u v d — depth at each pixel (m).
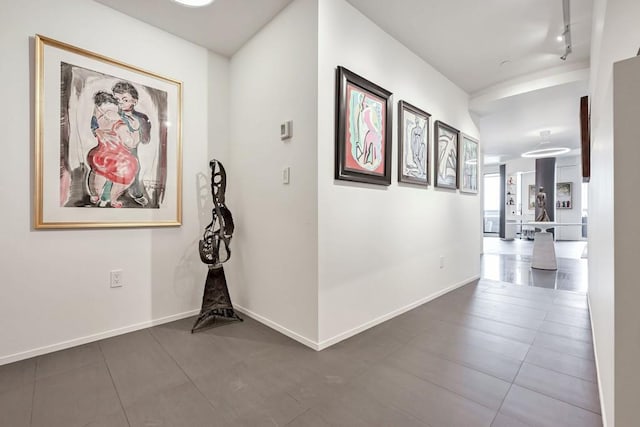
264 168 2.61
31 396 1.58
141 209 2.50
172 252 2.69
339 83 2.23
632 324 0.94
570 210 10.94
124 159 2.41
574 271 4.98
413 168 3.06
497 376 1.79
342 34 2.30
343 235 2.33
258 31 2.67
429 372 1.83
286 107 2.37
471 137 4.25
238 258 2.95
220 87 3.02
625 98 0.95
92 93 2.25
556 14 2.54
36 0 2.03
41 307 2.06
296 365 1.91
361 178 2.42
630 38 1.67
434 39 2.89
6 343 1.94
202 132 2.89
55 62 2.09
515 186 11.10
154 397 1.58
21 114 1.99
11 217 1.96
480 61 3.33
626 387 0.95
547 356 2.03
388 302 2.76
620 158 0.96
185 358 2.00
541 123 5.16
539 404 1.52
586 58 3.27
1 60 1.92
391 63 2.80
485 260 6.25
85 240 2.25
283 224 2.41
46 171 2.07
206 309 2.56
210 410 1.47
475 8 2.46
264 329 2.50
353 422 1.39
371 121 2.52
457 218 3.91
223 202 2.66
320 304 2.14
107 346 2.18
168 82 2.65
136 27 2.48
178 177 2.71
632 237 0.94
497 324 2.62
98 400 1.55
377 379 1.75
